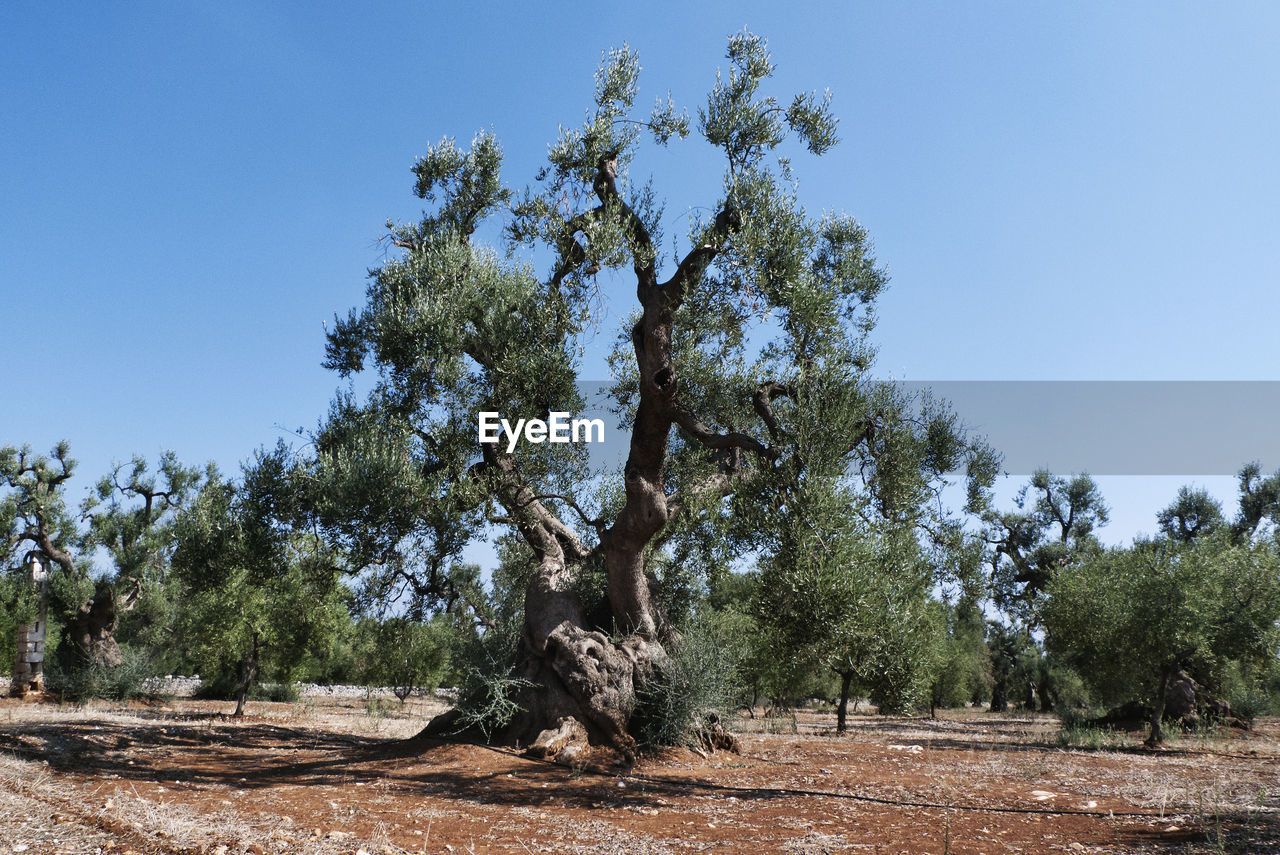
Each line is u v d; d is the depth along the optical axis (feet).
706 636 55.06
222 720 72.59
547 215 50.01
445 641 99.50
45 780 34.06
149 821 25.34
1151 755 59.47
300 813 29.45
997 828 28.81
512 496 52.06
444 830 27.20
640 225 48.62
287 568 54.08
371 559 48.49
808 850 24.84
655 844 25.64
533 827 28.14
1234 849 24.52
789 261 44.04
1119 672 76.02
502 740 47.78
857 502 41.27
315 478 50.49
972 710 163.12
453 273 53.88
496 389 52.49
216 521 55.67
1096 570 81.97
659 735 47.37
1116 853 24.34
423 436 51.88
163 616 110.32
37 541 103.50
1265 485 147.23
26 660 94.58
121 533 110.93
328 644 96.58
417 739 49.52
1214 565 68.59
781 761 49.21
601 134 48.93
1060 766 49.80
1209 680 82.23
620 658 47.75
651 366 46.60
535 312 53.36
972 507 52.39
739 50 46.98
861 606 38.09
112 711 80.69
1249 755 60.90
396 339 51.42
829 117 47.14
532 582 51.47
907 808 33.09
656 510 48.21
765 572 40.93
